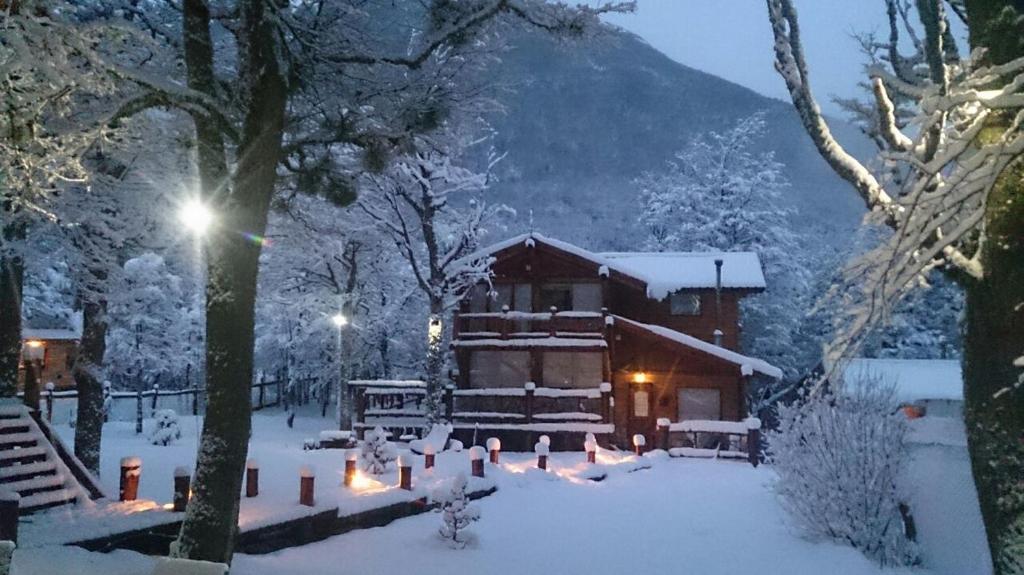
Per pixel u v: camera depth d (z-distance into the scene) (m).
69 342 36.62
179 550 7.83
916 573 9.80
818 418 11.32
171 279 35.38
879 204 4.73
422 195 24.56
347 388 28.95
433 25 10.27
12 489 10.01
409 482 13.60
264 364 41.50
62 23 6.83
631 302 28.62
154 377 41.81
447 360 27.81
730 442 23.36
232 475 8.01
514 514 13.55
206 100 8.00
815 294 41.59
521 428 24.55
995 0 4.55
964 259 4.62
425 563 9.92
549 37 10.48
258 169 8.36
